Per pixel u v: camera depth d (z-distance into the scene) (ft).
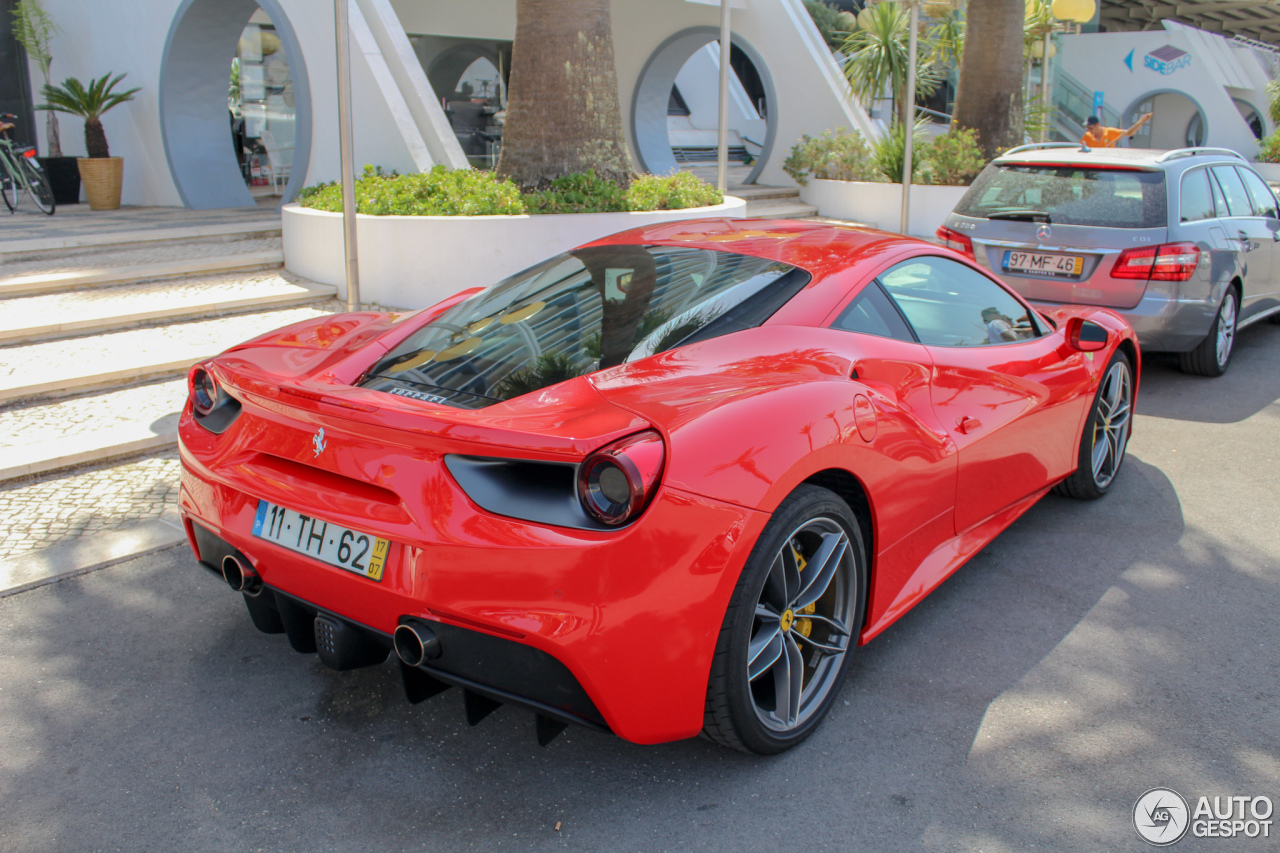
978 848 6.66
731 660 6.86
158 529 12.15
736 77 82.07
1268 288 22.25
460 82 51.62
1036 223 18.90
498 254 24.11
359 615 7.02
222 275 25.50
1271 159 77.25
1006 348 10.85
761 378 7.53
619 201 26.30
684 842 6.73
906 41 47.47
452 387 7.72
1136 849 6.64
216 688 8.73
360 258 24.04
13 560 11.23
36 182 35.63
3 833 6.82
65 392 16.71
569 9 27.17
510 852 6.64
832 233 10.57
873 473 8.02
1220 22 119.44
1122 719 8.21
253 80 43.75
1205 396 18.98
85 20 40.78
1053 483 12.08
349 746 7.88
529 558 6.17
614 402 6.86
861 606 8.28
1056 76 68.69
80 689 8.70
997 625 9.89
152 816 7.01
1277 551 11.72
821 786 7.34
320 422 7.16
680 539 6.37
